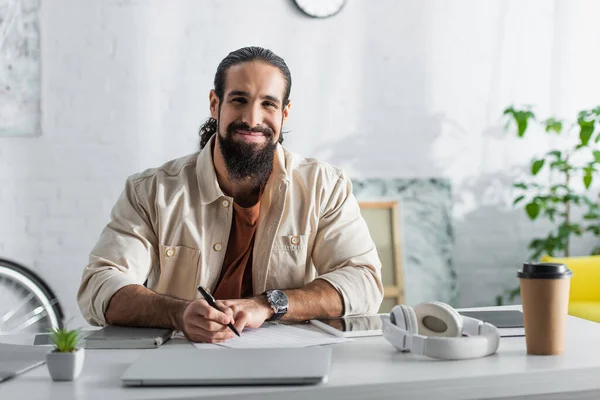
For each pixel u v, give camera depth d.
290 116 3.62
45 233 3.40
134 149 3.46
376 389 1.06
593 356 1.22
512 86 3.85
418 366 1.17
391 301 3.57
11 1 3.32
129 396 1.01
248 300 1.55
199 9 3.50
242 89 1.80
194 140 3.51
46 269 3.40
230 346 1.36
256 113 1.81
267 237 1.88
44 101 3.38
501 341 1.35
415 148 3.75
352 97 3.68
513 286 3.87
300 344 1.36
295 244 1.89
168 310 1.51
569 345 1.31
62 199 3.41
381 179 3.68
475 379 1.10
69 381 1.10
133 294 1.58
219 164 1.89
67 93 3.40
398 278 3.59
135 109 3.46
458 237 3.81
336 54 3.65
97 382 1.09
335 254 1.87
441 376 1.10
